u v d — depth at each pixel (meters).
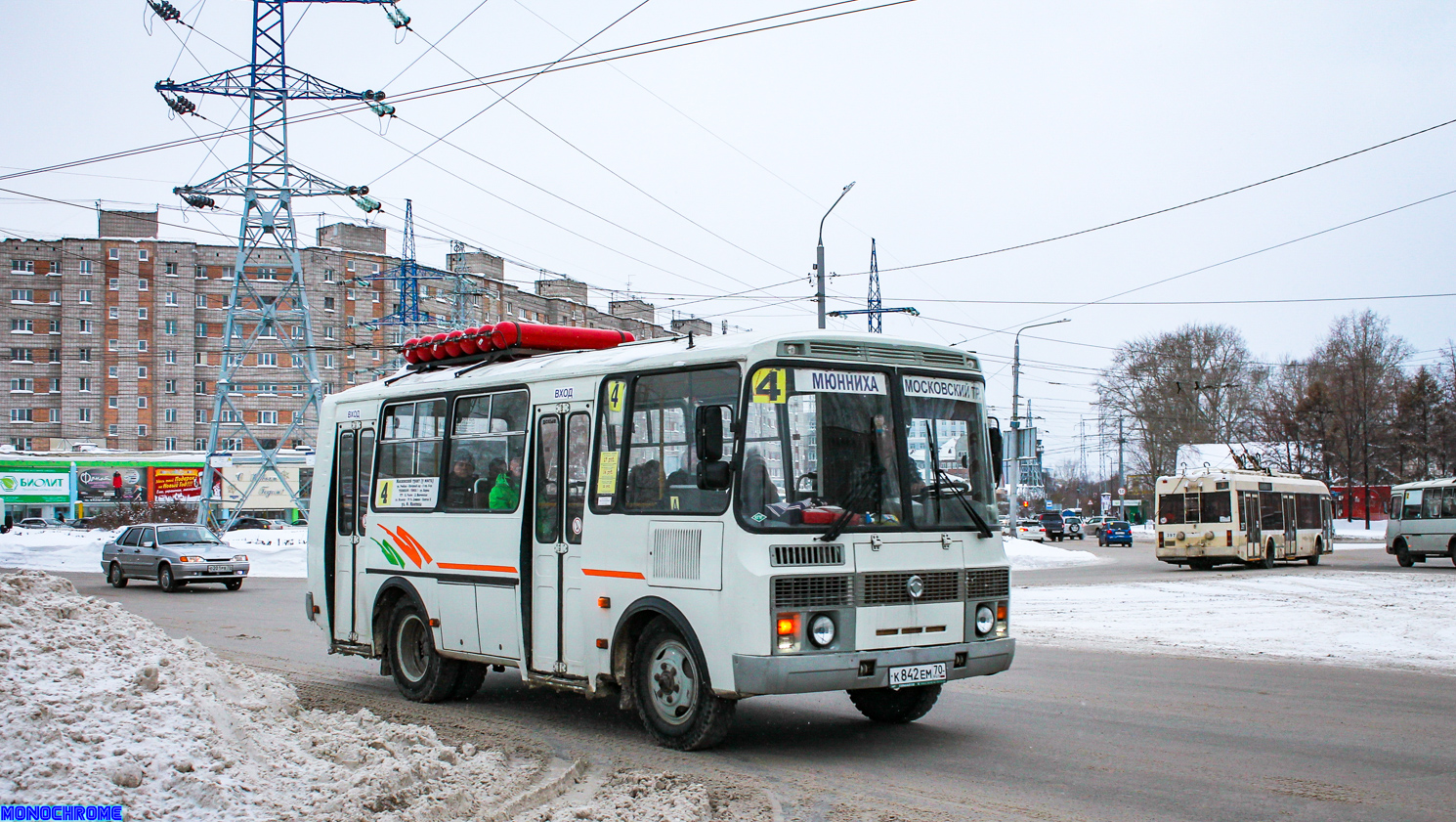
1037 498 87.12
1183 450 64.31
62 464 59.84
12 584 7.74
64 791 5.32
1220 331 71.56
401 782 6.16
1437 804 6.41
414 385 10.97
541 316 91.94
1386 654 13.75
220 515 61.78
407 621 10.79
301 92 35.84
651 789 6.77
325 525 11.91
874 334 8.29
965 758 7.70
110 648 7.20
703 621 7.64
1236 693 10.62
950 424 8.53
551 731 8.85
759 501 7.51
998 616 8.49
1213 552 32.78
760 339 7.74
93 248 90.19
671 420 8.19
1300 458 67.00
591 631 8.62
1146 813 6.23
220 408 37.22
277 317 37.62
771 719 9.25
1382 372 68.94
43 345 90.00
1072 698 10.33
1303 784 6.91
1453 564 35.47
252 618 19.06
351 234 92.31
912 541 8.01
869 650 7.66
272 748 6.64
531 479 9.33
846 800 6.54
